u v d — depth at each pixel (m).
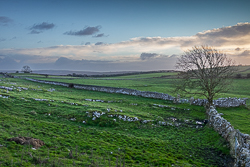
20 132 21.72
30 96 40.66
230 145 22.53
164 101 50.88
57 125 27.14
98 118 32.28
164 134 29.17
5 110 30.55
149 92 55.62
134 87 73.62
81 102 41.62
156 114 39.31
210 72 42.19
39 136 21.88
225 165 20.00
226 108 44.75
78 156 18.36
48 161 15.88
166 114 39.84
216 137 26.67
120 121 32.31
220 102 46.16
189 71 43.72
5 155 15.45
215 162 20.77
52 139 21.62
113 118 32.78
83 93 59.06
